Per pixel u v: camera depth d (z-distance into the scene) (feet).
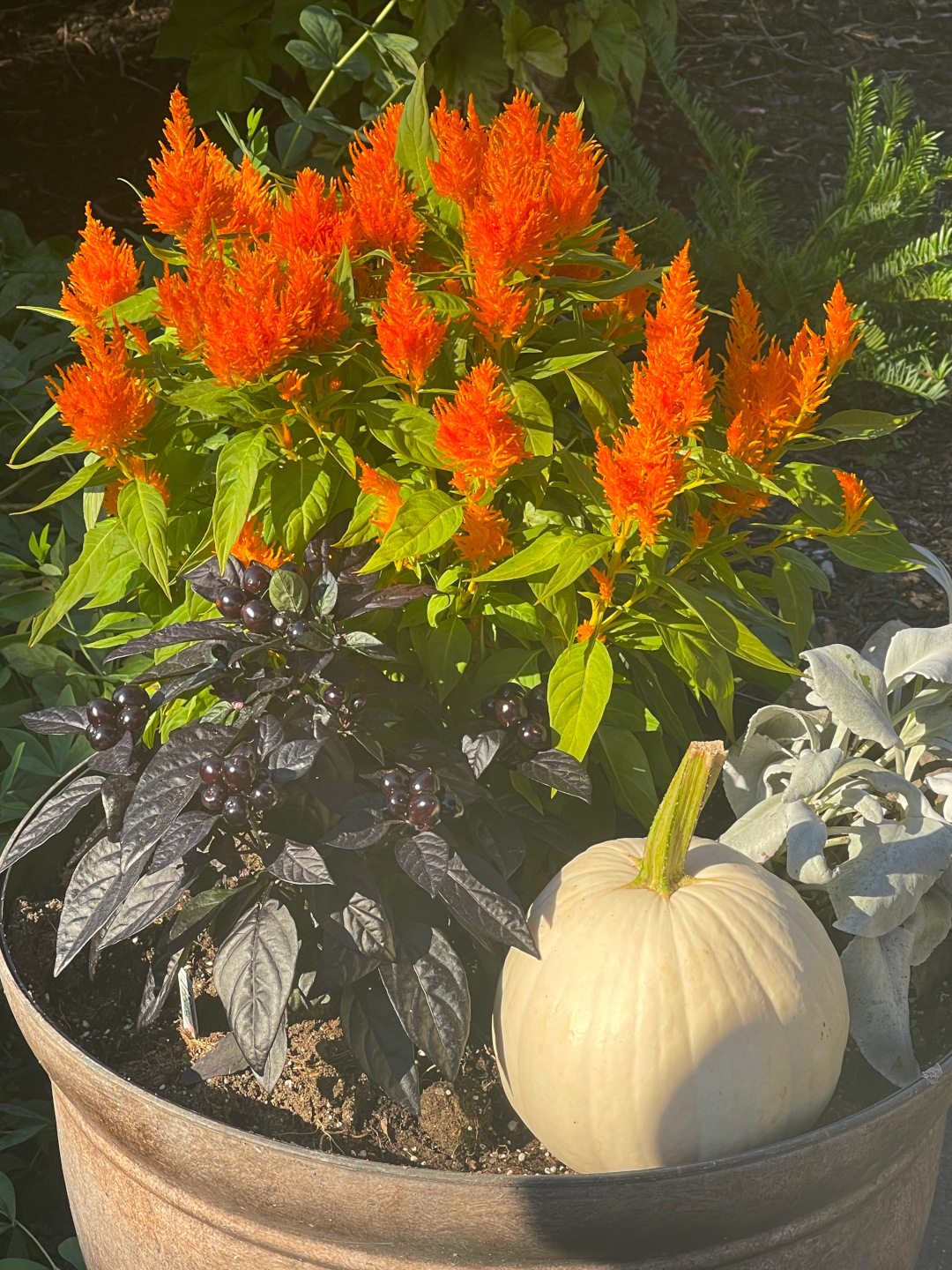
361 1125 2.47
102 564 2.68
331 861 2.38
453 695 2.73
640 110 8.67
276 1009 2.21
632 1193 2.03
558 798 2.84
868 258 6.31
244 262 2.42
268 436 2.56
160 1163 2.22
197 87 5.86
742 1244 2.20
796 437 2.63
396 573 2.62
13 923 2.76
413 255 2.66
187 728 2.33
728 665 2.66
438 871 2.27
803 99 9.08
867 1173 2.25
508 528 2.57
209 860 2.42
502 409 2.31
